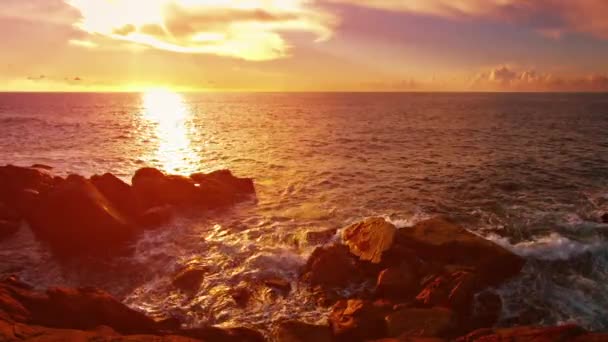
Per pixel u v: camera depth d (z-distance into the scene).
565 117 77.19
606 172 27.25
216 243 15.74
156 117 82.62
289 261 13.95
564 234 16.23
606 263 13.55
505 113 90.38
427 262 13.12
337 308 10.95
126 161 32.09
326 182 25.17
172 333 9.63
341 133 51.97
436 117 79.75
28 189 19.23
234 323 10.73
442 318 10.05
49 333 8.45
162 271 13.73
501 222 17.83
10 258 14.73
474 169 28.56
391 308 10.91
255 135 50.28
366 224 15.06
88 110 100.44
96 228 15.64
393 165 30.25
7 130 51.22
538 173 27.09
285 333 9.68
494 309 11.00
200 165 30.98
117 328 9.76
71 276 13.59
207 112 104.25
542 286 12.29
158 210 18.03
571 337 8.54
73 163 30.64
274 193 22.84
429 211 19.50
